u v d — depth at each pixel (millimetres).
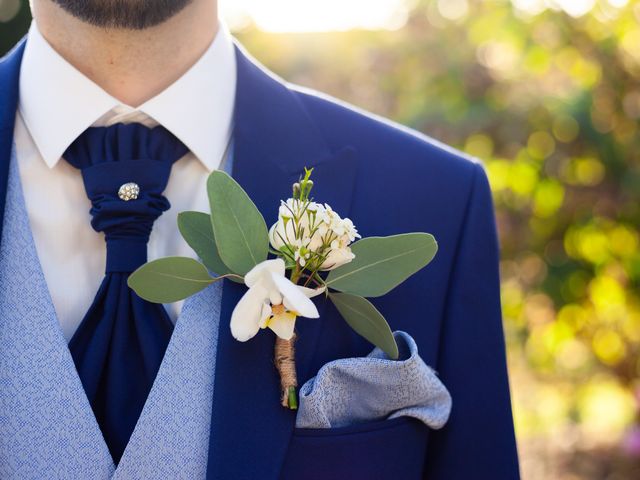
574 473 1500
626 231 1453
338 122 730
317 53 1543
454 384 706
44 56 672
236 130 693
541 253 1493
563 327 1542
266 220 676
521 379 1628
